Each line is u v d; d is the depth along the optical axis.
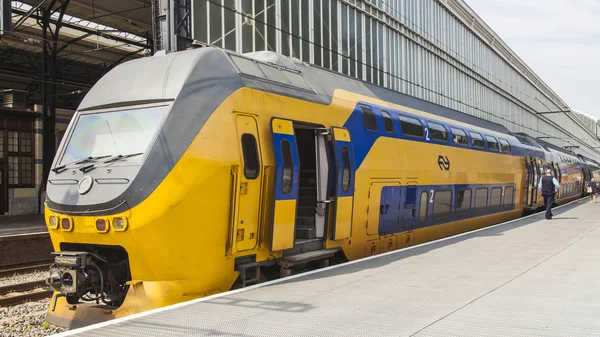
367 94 11.77
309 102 9.26
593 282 7.21
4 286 10.57
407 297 6.51
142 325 5.41
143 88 7.74
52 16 26.38
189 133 7.12
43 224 20.17
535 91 55.56
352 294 6.72
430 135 13.70
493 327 5.15
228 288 7.59
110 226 6.92
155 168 6.89
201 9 16.95
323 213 9.19
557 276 7.67
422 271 8.25
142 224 6.77
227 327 5.31
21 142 24.77
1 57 27.66
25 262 14.60
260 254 8.02
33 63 29.22
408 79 28.05
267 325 5.36
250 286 7.26
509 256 9.62
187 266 7.04
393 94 13.48
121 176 7.00
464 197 15.68
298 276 7.94
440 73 32.19
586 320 5.34
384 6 25.59
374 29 24.95
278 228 8.12
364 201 10.40
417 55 29.23
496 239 12.15
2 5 14.71
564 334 4.89
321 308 6.03
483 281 7.41
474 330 5.07
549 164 26.27
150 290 6.94
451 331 5.05
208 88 7.55
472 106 37.44
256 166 7.87
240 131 7.68
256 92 8.14
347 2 22.80
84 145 7.81
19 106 25.41
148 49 27.55
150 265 6.91
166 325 5.40
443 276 7.83
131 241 6.86
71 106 31.89
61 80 28.58
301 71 9.96
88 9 24.69
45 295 10.34
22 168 24.78
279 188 8.14
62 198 7.38
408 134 12.51
